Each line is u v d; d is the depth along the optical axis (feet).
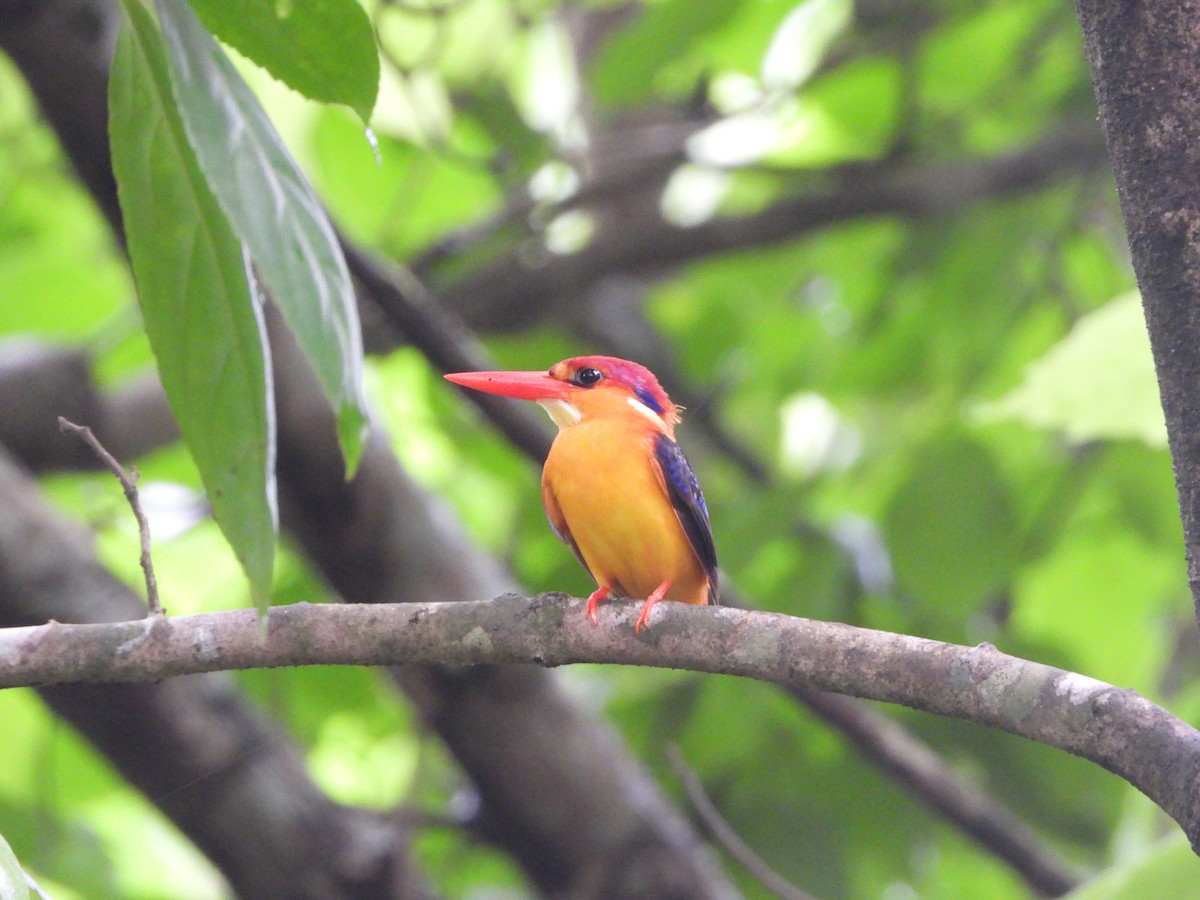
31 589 27.73
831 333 45.75
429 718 30.81
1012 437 39.78
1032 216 43.37
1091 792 37.14
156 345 15.10
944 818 33.78
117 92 14.83
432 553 30.09
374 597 29.99
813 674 16.35
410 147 43.78
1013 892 41.50
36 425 34.88
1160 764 13.85
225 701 30.32
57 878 36.24
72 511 40.42
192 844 30.04
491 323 44.34
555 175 44.09
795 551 38.63
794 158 46.57
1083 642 38.81
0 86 42.14
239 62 40.37
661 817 31.89
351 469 14.57
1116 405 26.48
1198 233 13.51
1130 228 14.06
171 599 39.29
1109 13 13.92
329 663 17.74
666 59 39.09
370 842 30.60
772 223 43.21
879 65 43.73
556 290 43.78
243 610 17.66
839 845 37.29
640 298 57.11
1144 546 38.34
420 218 46.19
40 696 28.22
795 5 42.16
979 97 44.70
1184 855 19.54
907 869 38.27
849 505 39.88
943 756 37.50
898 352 43.21
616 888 30.91
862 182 43.06
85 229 45.55
